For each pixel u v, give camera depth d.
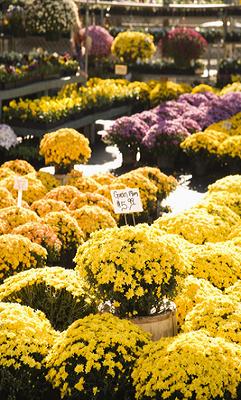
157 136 13.80
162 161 14.01
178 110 16.27
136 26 28.42
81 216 8.00
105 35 22.27
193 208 7.96
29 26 18.70
